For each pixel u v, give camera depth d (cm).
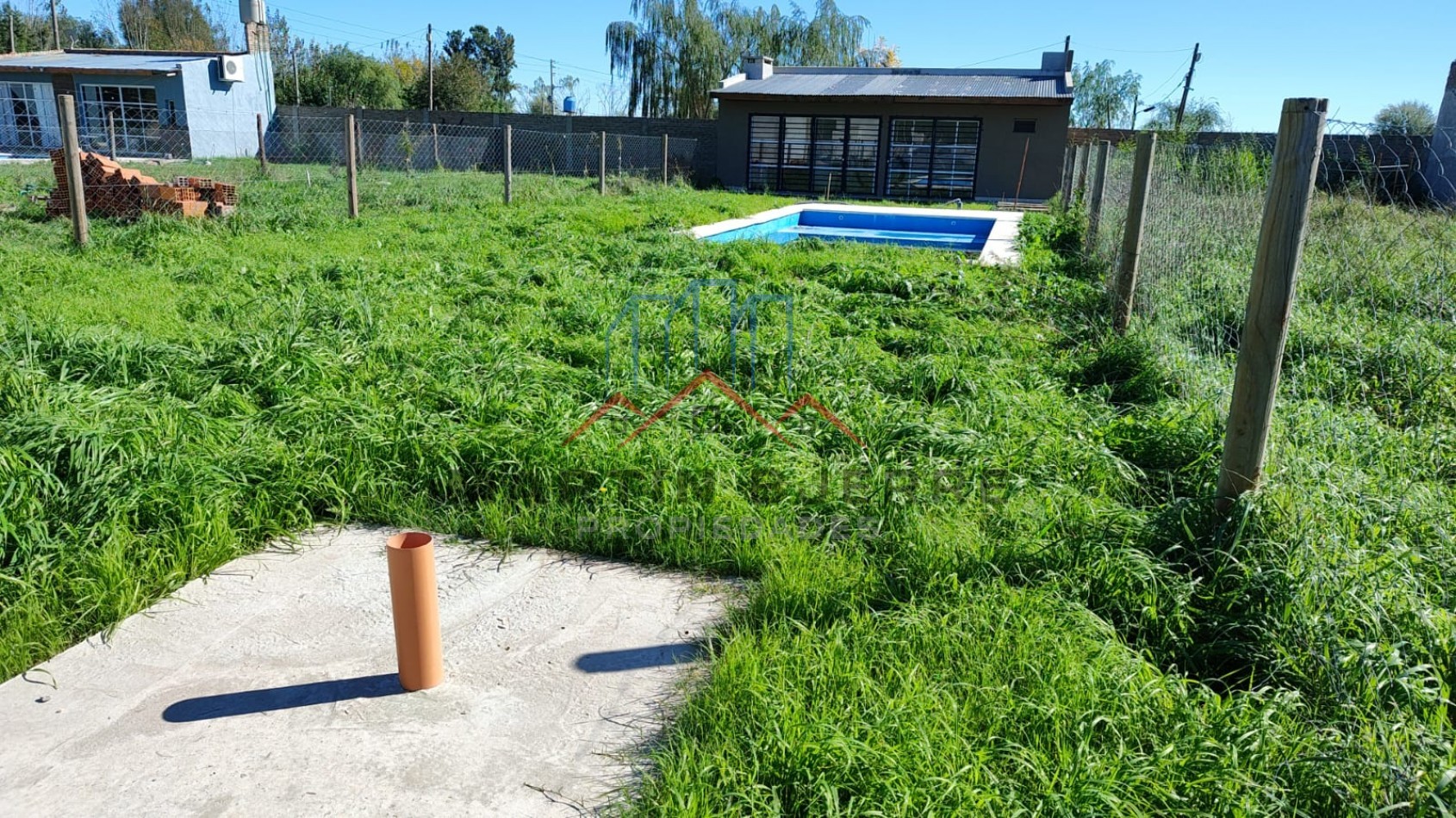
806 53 3762
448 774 233
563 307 714
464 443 408
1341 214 697
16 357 470
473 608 316
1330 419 431
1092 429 449
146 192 1082
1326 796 212
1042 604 287
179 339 563
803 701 248
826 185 2538
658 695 268
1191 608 293
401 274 816
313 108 2948
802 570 325
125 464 361
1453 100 2195
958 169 2427
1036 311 759
